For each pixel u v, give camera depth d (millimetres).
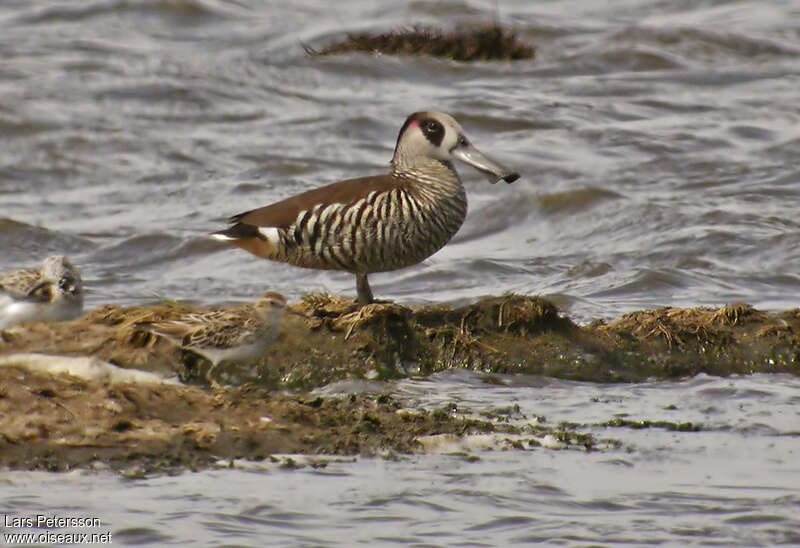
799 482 11062
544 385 13828
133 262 21125
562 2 43844
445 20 39562
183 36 37844
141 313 14172
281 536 9781
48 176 26000
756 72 34031
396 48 36094
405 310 14320
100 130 28453
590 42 37125
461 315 14562
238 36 37719
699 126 28797
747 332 14797
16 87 31094
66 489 10539
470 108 30234
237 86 32312
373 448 11570
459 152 15008
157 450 11266
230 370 13633
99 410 11727
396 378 13805
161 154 27156
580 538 9836
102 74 32750
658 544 9734
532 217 23422
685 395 13523
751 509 10430
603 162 26359
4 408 11656
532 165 26156
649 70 34750
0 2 40594
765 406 13164
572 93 32000
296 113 30438
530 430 12227
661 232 22141
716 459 11617
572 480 11008
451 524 10062
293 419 11930
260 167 26344
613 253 21344
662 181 25203
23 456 11055
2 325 13875
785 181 24953
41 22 38625
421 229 14875
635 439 12094
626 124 29000
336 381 13633
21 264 20891
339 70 34438
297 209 14914
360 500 10453
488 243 22516
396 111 30156
